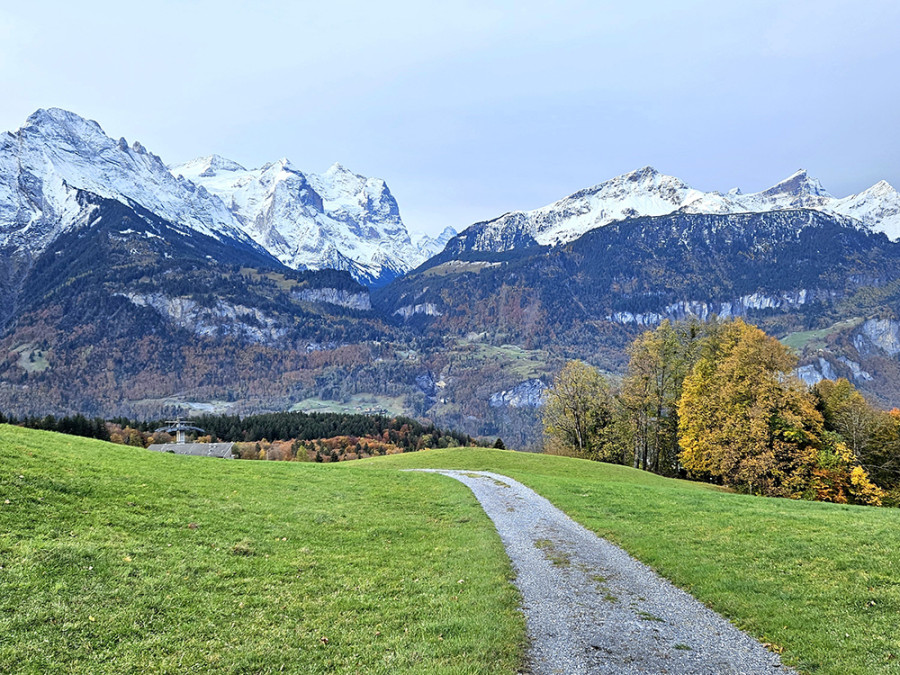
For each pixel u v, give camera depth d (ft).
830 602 56.24
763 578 64.64
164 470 105.50
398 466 212.64
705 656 47.57
